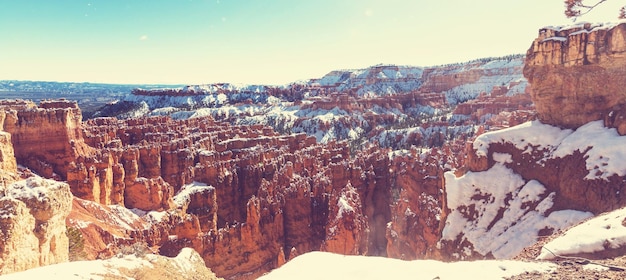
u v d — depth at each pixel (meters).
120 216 64.56
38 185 28.77
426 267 22.75
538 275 19.58
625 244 27.09
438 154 107.88
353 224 62.94
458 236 53.25
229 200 95.56
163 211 73.56
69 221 52.03
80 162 68.25
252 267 68.06
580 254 28.20
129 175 75.56
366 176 102.62
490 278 19.86
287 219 78.44
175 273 25.88
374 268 23.61
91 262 22.72
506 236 49.06
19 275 19.59
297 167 103.75
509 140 60.25
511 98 198.62
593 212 45.28
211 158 100.50
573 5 26.62
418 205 71.19
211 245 63.88
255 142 126.06
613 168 45.78
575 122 58.50
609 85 55.53
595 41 56.66
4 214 24.23
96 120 124.81
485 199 55.53
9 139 55.06
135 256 25.55
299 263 25.73
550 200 50.22
